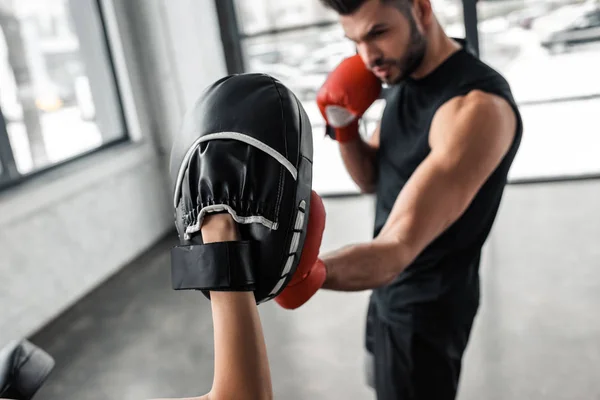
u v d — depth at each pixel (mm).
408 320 1234
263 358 471
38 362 623
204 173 513
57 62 3678
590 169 4207
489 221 1183
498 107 1025
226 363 462
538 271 3027
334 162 4895
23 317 2975
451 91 1075
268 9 4406
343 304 3014
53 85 3629
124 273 3730
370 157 1394
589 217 3598
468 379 2252
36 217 3086
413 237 929
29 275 3021
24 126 3346
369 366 1450
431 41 1100
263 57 4543
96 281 3527
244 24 4453
